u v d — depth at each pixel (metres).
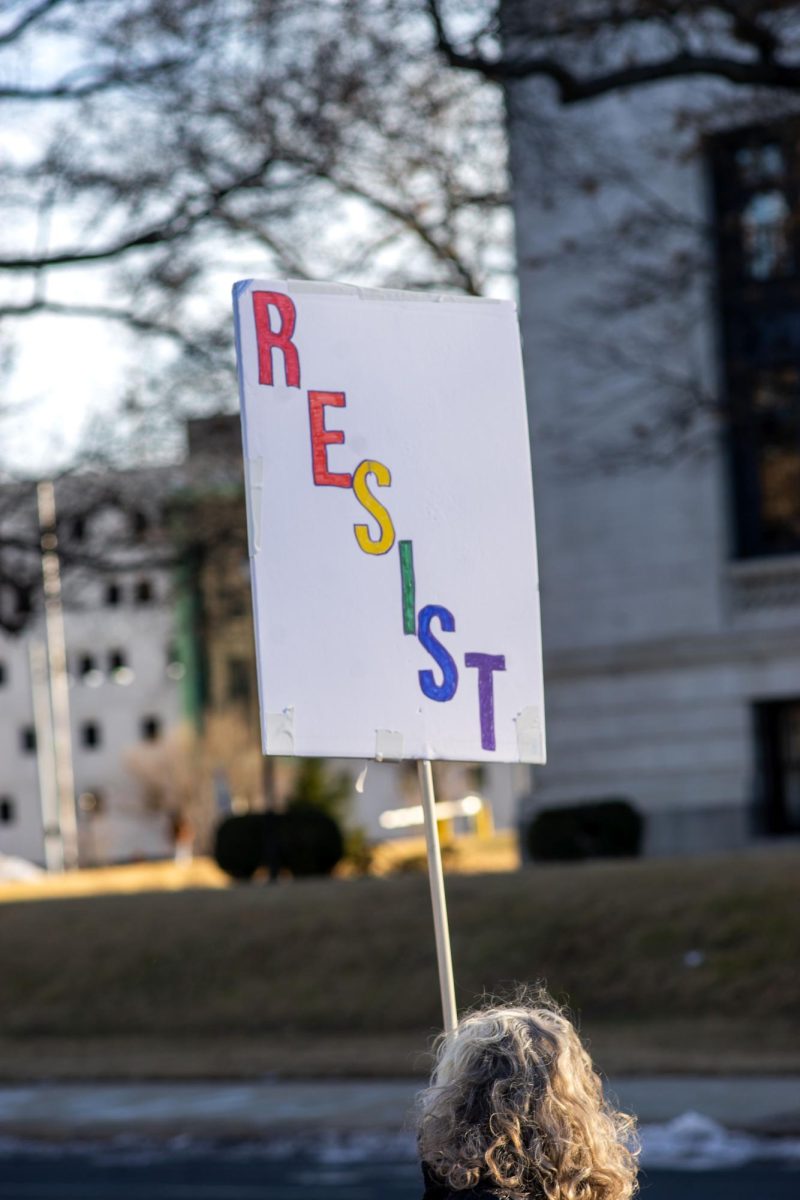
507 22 30.75
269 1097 27.22
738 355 45.78
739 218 39.88
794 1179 19.30
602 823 48.00
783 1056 27.06
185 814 110.62
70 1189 21.31
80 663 125.88
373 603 6.84
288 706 6.66
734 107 34.81
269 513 6.73
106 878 77.12
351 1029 32.47
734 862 35.12
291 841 49.62
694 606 50.41
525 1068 4.31
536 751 7.03
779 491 50.22
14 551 37.59
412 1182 20.38
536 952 32.69
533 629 7.11
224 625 43.25
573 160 40.47
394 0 31.47
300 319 6.88
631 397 49.84
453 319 7.15
